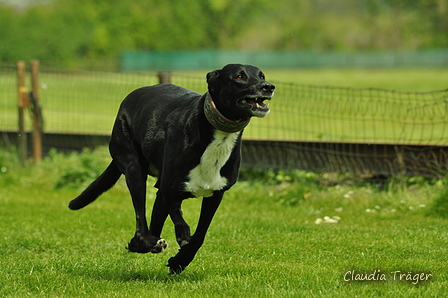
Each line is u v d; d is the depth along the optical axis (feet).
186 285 22.88
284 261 26.66
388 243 29.22
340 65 246.88
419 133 60.85
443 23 272.31
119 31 250.16
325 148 43.01
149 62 238.48
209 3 283.79
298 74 200.23
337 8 302.66
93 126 63.72
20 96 50.75
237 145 21.94
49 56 211.41
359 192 39.91
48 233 32.37
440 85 137.90
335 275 23.86
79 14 231.09
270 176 44.50
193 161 21.61
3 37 203.51
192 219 35.42
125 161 24.50
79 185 46.24
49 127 63.72
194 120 21.54
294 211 38.27
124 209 38.91
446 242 29.32
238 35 291.99
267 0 300.61
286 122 68.95
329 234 31.68
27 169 49.62
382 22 286.87
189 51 267.80
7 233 32.12
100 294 21.80
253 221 34.91
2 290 22.56
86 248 29.40
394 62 240.53
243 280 23.34
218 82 20.94
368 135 60.13
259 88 20.38
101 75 66.39
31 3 241.35
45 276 24.14
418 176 40.57
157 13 268.00
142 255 27.86
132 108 24.64
